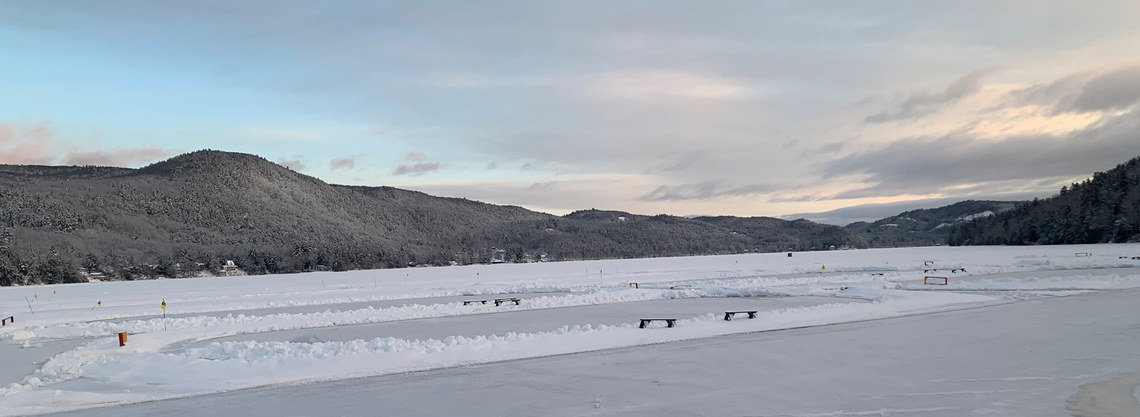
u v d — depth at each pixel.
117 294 50.16
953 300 25.44
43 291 58.03
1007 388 11.45
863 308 23.41
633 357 15.56
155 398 12.97
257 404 12.11
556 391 12.34
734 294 33.19
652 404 11.22
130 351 18.91
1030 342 15.77
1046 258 56.53
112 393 13.48
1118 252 63.78
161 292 51.00
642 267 75.81
